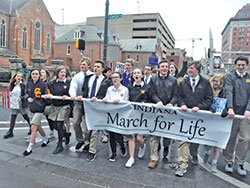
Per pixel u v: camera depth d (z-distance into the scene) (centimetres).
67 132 507
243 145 373
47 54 4822
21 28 4088
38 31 4562
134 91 417
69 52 4853
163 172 382
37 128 472
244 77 377
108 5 860
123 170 383
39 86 447
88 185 329
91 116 429
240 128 375
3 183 328
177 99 395
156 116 397
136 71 411
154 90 409
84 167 389
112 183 337
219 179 363
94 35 4728
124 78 604
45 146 493
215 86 412
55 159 420
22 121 750
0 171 365
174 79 403
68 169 379
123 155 451
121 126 415
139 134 412
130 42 5844
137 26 8831
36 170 373
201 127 377
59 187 322
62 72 466
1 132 605
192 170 396
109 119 422
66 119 466
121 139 433
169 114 390
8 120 779
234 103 379
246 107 361
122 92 418
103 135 553
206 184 344
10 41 4025
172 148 518
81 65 461
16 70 1577
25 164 394
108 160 427
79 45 883
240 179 366
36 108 447
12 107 544
